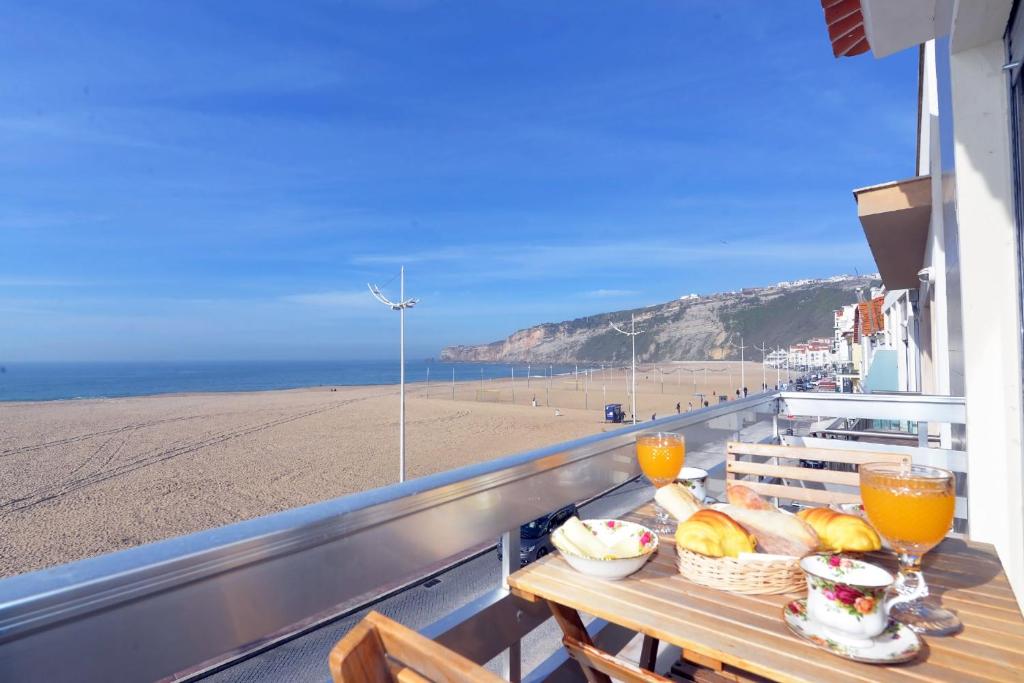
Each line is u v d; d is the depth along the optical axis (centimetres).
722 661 86
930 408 257
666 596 104
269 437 3409
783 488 192
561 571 116
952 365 268
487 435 3509
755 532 117
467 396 7275
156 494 1989
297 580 78
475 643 114
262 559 73
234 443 3180
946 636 92
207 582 68
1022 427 159
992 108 179
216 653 68
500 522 118
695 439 212
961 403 247
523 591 110
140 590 61
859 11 283
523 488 125
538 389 8650
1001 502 178
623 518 154
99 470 2448
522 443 3172
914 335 1083
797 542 114
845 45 318
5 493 2030
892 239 613
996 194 178
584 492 148
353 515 85
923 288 789
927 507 97
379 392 8281
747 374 13188
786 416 303
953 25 174
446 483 104
